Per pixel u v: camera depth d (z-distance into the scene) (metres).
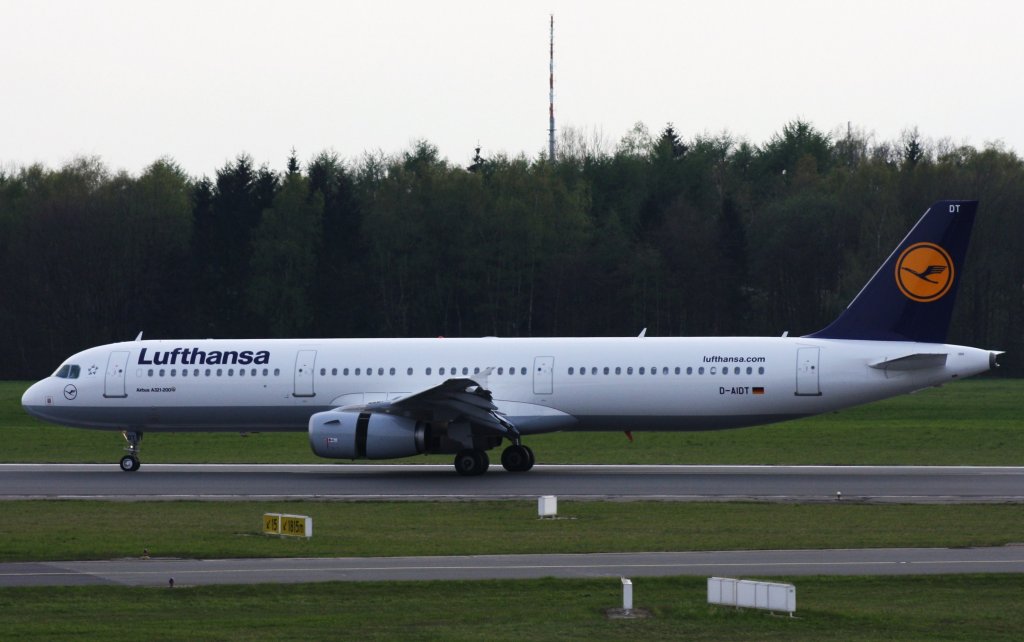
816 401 143.38
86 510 116.50
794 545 90.50
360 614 69.31
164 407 158.75
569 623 67.31
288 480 143.50
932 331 143.25
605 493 125.94
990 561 83.12
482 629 66.06
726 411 145.25
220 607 71.19
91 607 71.25
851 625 66.81
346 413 142.50
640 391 146.62
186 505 119.94
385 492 129.38
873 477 140.50
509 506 116.12
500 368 150.38
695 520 105.38
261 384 156.38
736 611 69.44
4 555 88.12
